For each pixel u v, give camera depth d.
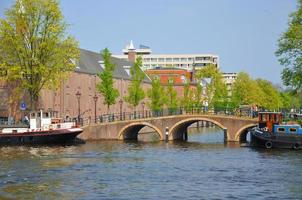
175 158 46.25
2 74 62.75
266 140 56.50
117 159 45.00
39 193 29.02
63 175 35.22
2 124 65.06
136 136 74.62
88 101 85.56
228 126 64.06
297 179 33.91
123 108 100.44
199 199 27.70
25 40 60.31
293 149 55.06
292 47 54.97
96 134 66.69
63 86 75.38
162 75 127.56
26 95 68.12
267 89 132.00
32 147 55.66
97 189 30.28
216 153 50.84
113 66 77.06
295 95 57.59
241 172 37.22
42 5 60.09
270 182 32.78
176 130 70.06
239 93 108.75
